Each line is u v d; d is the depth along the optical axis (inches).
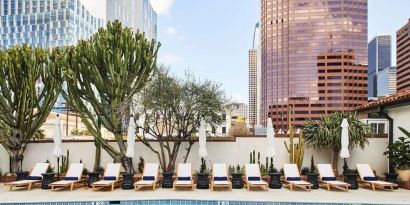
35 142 712.4
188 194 516.4
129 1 7194.9
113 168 592.4
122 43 609.6
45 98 658.2
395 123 641.0
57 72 637.3
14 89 622.2
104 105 632.4
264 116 5880.9
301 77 5388.8
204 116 664.4
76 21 4911.4
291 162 665.6
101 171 678.5
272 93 5644.7
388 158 636.1
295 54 5442.9
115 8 6889.8
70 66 624.7
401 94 609.3
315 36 5369.1
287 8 5551.2
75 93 625.3
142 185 540.7
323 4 5359.3
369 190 551.2
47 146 714.8
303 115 5310.0
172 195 506.3
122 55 618.2
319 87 5280.5
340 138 638.5
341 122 651.5
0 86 617.9
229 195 508.1
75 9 4886.8
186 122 685.3
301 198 484.1
